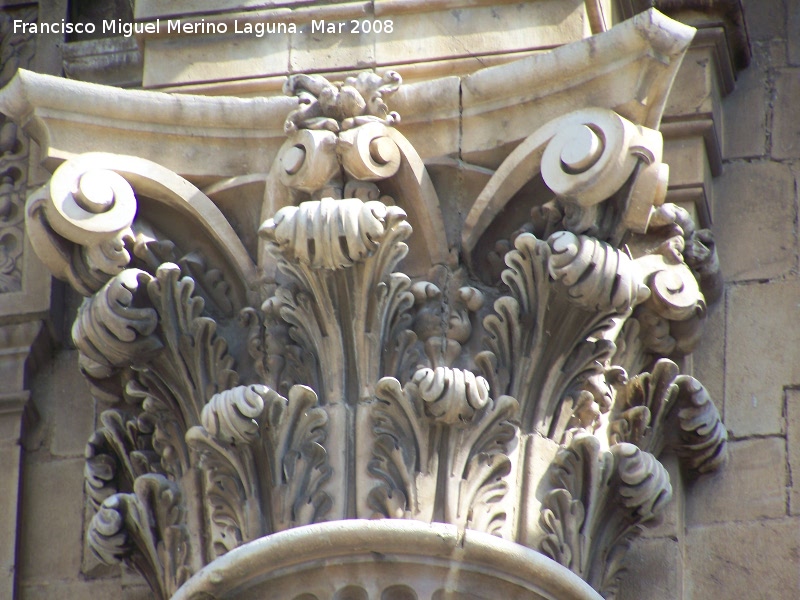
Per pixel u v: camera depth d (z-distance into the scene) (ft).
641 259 64.08
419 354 58.34
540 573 55.98
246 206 61.26
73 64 72.90
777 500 62.80
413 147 59.93
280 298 58.95
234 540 57.36
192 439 58.03
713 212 68.08
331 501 56.65
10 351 68.64
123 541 61.11
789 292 66.03
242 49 63.41
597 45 57.47
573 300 57.67
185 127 61.31
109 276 60.18
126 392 62.18
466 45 61.98
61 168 59.88
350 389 58.08
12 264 70.13
